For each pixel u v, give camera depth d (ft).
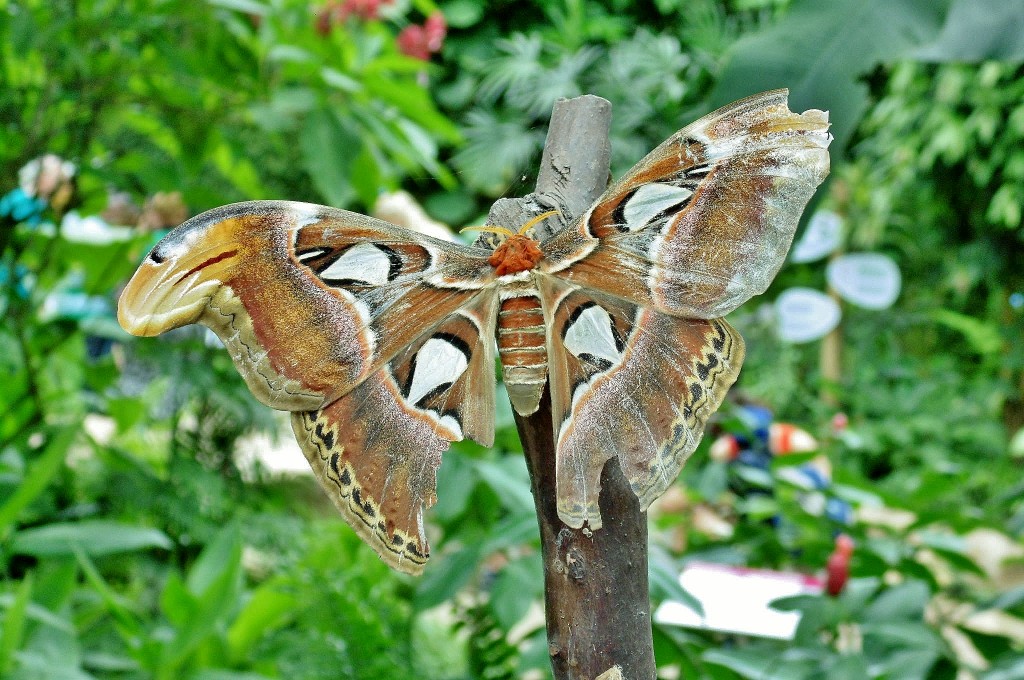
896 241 22.30
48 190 7.75
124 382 8.26
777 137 4.37
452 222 15.37
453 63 16.94
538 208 4.53
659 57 14.03
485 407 4.46
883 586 5.35
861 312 22.16
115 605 5.39
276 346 4.41
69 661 5.26
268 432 9.02
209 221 4.37
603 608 4.42
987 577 5.49
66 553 5.48
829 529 6.10
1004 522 6.15
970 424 20.24
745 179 4.38
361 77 7.15
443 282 4.49
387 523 4.43
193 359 8.20
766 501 6.68
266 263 4.40
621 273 4.44
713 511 7.96
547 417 4.45
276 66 7.78
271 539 8.19
